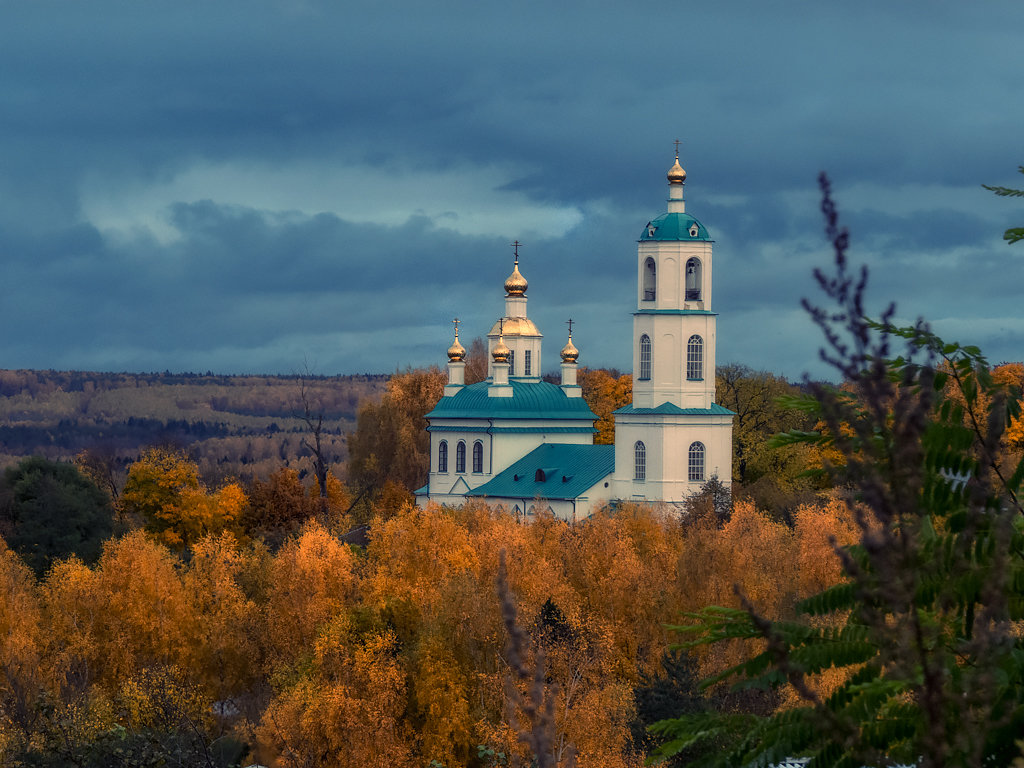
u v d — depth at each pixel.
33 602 167.62
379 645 137.62
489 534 173.50
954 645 24.91
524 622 134.12
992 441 22.27
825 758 26.45
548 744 18.30
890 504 17.64
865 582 18.38
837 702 26.83
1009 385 26.89
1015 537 25.17
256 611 165.25
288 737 130.12
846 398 21.86
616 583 153.75
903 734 25.80
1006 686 24.95
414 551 167.25
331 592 161.38
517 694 19.00
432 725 130.50
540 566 162.12
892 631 18.47
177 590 164.88
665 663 128.25
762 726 27.89
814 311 17.30
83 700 129.38
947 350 26.98
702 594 150.75
